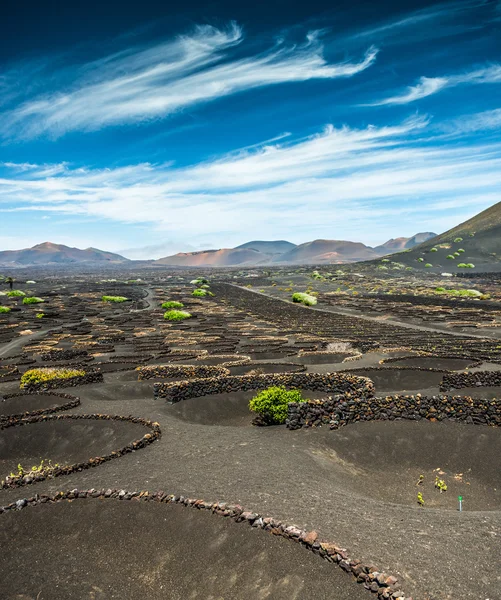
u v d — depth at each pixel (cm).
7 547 1188
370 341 4944
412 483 1617
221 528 1147
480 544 1038
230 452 1689
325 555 996
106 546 1173
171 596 1016
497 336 5434
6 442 2038
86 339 5484
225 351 4459
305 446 1789
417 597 862
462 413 1934
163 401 2528
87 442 1981
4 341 5559
